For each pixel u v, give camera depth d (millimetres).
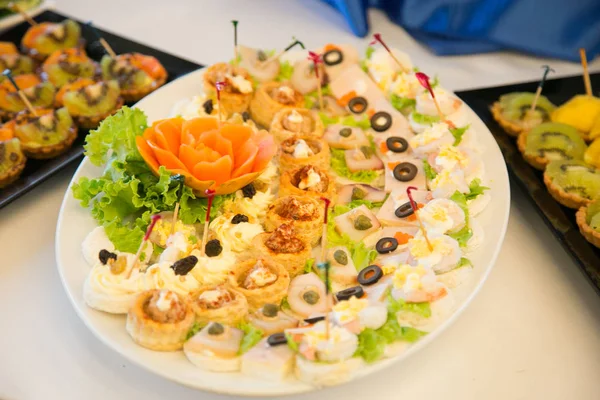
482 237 510
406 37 771
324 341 411
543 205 571
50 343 473
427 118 597
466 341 484
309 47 745
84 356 466
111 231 491
